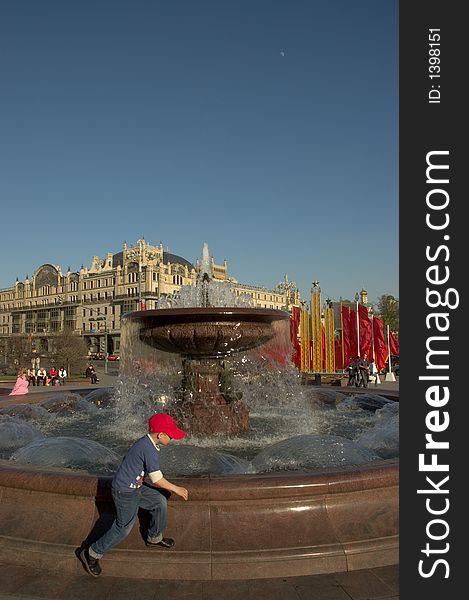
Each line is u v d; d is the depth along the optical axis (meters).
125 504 3.56
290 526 3.86
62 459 5.25
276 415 10.00
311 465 4.92
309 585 3.61
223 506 3.88
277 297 95.31
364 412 10.38
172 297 9.97
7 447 6.80
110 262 89.69
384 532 3.97
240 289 85.50
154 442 3.68
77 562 3.80
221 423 7.50
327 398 11.88
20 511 4.11
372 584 3.62
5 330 107.31
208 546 3.77
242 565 3.70
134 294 80.81
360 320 29.33
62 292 95.31
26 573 3.80
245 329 7.12
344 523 3.93
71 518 3.99
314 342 31.28
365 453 5.28
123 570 3.75
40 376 30.78
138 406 10.21
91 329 87.44
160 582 3.67
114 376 40.31
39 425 8.84
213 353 7.55
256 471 4.88
